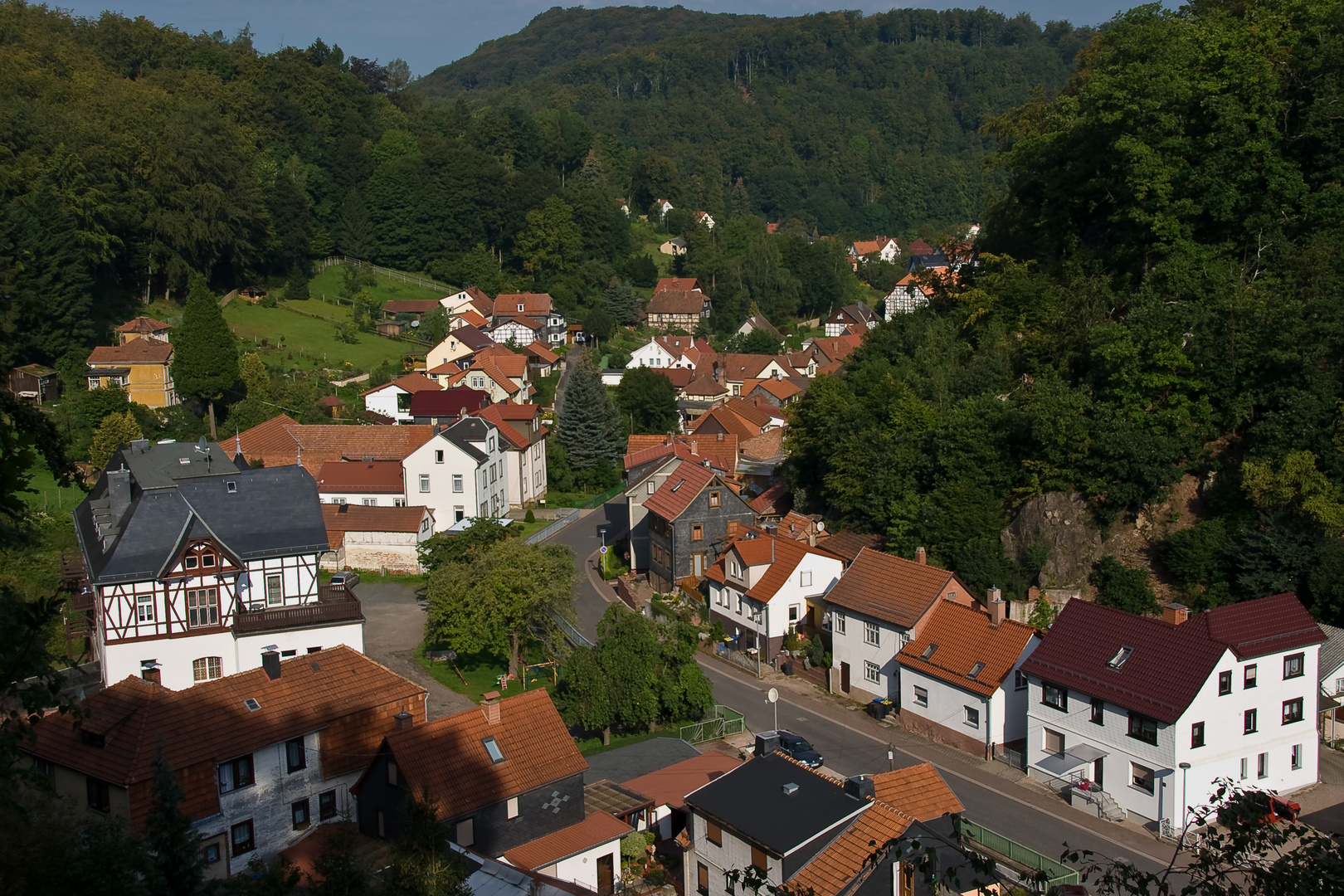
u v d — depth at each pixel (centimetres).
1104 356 5497
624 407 11406
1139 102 6028
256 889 2575
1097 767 4256
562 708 4819
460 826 3388
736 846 3244
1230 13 6894
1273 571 4931
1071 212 6838
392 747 3478
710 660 5912
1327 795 4212
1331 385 5172
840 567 5831
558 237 17112
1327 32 6053
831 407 6975
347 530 6969
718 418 9912
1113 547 5425
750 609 5881
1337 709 4712
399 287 15900
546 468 9731
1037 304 6562
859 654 5331
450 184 16975
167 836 2491
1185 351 5475
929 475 6031
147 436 8719
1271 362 5278
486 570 5416
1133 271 6322
